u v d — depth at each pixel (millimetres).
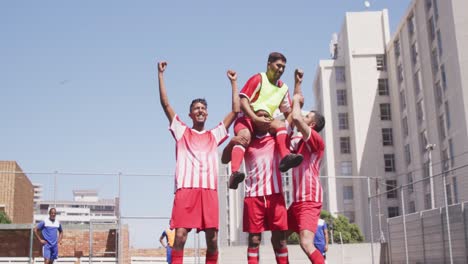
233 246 19500
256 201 5574
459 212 15242
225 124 5660
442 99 39812
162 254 18703
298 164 5250
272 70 5656
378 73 56688
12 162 32219
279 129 5480
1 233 18391
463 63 36562
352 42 57469
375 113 55875
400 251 19234
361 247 20734
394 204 48250
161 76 5559
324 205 56188
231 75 5703
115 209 17156
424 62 43531
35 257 18125
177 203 5324
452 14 37344
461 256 14984
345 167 56281
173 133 5480
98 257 17984
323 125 6117
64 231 18156
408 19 47750
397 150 53906
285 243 5633
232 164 5410
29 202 35375
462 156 36219
